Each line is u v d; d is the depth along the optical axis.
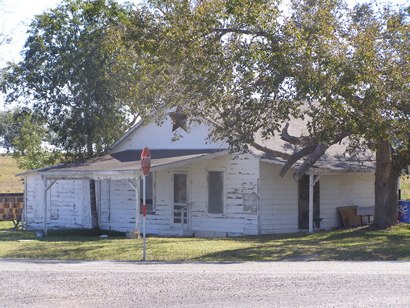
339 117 17.45
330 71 16.61
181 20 18.59
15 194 33.97
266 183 23.98
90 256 17.56
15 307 10.10
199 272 13.03
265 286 11.13
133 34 19.11
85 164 26.00
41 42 28.41
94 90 28.75
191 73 18.45
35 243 20.80
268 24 17.52
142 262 15.77
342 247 17.39
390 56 17.81
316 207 25.44
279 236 22.23
